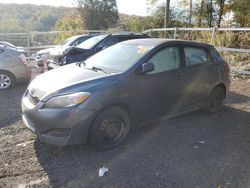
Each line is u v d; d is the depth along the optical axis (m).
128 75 4.20
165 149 4.16
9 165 3.66
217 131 4.89
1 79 7.66
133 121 4.37
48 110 3.71
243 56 11.32
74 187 3.23
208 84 5.45
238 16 19.39
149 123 4.66
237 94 7.58
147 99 4.44
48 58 10.04
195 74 5.14
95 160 3.81
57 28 38.56
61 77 4.23
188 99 5.14
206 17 21.23
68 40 11.29
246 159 3.91
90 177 3.42
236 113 5.91
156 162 3.79
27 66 8.07
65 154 3.96
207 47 5.61
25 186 3.24
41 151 4.04
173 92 4.80
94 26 33.72
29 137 4.51
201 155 4.00
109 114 4.00
